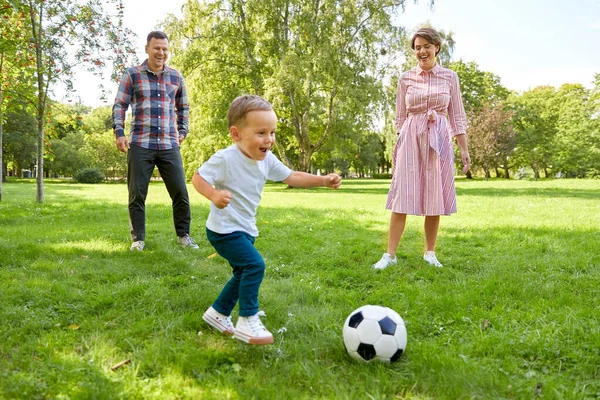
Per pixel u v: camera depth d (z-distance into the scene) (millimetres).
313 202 12445
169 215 8438
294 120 24578
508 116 41750
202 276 3998
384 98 21531
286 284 3742
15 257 4410
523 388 2041
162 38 5125
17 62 10992
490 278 3844
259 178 2654
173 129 5309
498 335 2623
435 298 3297
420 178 4387
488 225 7059
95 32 10320
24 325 2672
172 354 2301
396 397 1995
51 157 12297
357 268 4359
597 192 16766
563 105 46781
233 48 23250
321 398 1949
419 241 5789
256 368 2221
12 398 1860
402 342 2311
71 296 3238
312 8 21359
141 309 3037
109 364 2201
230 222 2568
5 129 38000
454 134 4566
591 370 2242
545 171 50906
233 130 2576
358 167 50344
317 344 2502
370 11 21094
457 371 2178
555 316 2912
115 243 5324
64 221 7562
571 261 4492
